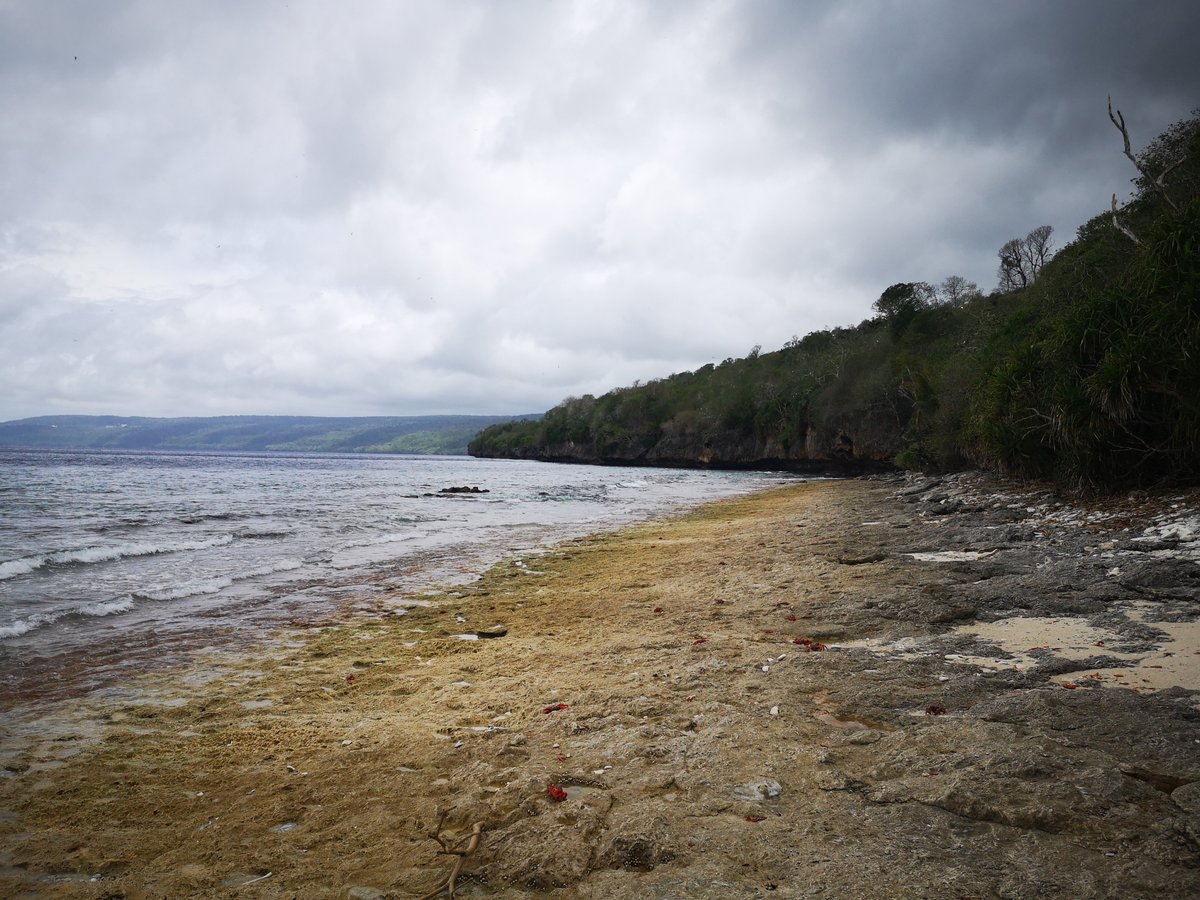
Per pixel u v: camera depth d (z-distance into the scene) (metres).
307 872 3.23
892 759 3.82
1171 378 13.70
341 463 103.62
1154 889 2.54
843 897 2.64
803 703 4.98
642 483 50.31
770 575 10.62
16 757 4.84
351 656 7.53
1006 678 5.18
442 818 3.63
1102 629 6.41
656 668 6.13
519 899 2.88
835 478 57.31
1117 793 3.20
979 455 27.48
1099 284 21.66
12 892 3.18
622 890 2.84
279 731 5.27
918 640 6.53
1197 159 20.08
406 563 13.94
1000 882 2.66
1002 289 55.84
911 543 12.79
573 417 118.06
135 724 5.50
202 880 3.22
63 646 7.85
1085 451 15.45
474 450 165.00
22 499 27.44
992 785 3.34
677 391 105.19
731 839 3.14
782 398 78.12
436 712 5.54
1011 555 10.40
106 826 3.84
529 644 7.70
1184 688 4.71
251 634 8.45
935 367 45.91
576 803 3.59
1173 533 10.23
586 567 13.30
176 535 17.58
